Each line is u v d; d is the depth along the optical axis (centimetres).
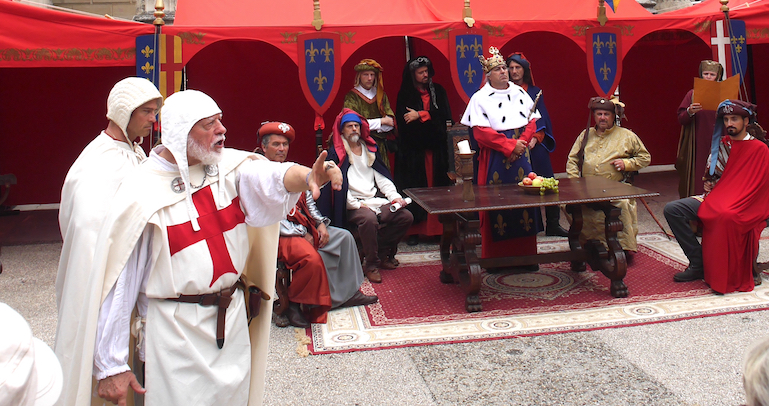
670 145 1014
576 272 523
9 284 523
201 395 199
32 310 454
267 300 229
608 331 386
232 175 207
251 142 859
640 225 687
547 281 501
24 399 101
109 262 191
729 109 444
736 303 425
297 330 406
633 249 524
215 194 202
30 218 804
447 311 436
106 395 188
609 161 529
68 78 827
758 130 457
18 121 824
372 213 505
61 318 222
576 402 298
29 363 101
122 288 190
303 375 338
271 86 853
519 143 488
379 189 545
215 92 838
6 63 518
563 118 938
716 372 323
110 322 188
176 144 190
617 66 608
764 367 101
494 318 418
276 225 224
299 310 419
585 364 340
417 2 652
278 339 394
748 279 447
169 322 196
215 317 203
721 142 464
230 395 206
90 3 925
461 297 466
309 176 188
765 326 381
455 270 468
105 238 190
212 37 551
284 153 426
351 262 446
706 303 428
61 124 835
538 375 329
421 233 636
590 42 600
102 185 239
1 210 828
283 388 323
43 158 838
